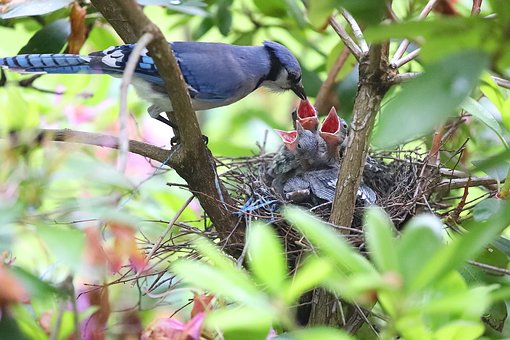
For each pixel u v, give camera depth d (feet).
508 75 14.84
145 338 15.80
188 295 22.27
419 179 26.16
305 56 36.81
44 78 29.68
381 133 11.09
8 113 21.40
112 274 20.77
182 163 22.35
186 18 33.73
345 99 30.91
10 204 13.01
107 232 17.17
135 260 14.92
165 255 24.62
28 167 13.85
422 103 11.04
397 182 28.09
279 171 29.84
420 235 12.14
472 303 11.53
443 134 28.73
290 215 12.19
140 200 25.95
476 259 22.89
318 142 29.07
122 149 13.25
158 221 23.72
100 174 12.83
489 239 11.81
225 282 11.89
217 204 23.15
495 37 11.75
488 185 25.62
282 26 33.27
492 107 26.14
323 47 37.93
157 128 33.73
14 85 28.27
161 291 23.39
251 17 33.63
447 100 11.00
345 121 31.04
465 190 24.13
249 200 26.08
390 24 11.92
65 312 16.69
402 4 30.35
